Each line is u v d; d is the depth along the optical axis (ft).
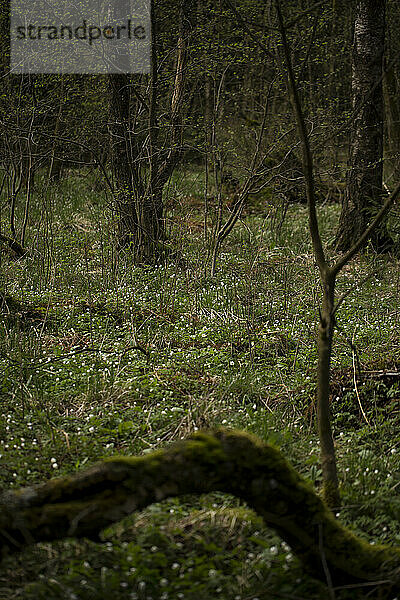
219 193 36.32
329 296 12.80
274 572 11.18
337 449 16.14
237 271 32.37
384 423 17.16
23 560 11.23
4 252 34.99
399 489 14.55
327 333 12.67
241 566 11.21
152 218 35.17
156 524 12.17
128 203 34.37
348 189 37.83
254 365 21.06
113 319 25.43
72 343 22.99
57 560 11.27
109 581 10.75
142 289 29.19
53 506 9.73
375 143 37.63
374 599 10.73
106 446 15.57
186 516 12.53
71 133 42.42
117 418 17.04
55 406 17.95
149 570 10.91
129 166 35.06
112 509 9.76
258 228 41.50
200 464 10.12
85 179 52.95
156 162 35.22
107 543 11.46
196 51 35.76
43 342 22.90
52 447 15.56
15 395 18.31
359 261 35.45
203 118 37.01
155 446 15.78
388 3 64.03
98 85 40.88
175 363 20.98
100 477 9.94
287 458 15.29
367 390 19.10
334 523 10.93
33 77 40.78
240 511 12.65
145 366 20.63
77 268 31.91
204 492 10.30
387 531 12.91
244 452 10.36
